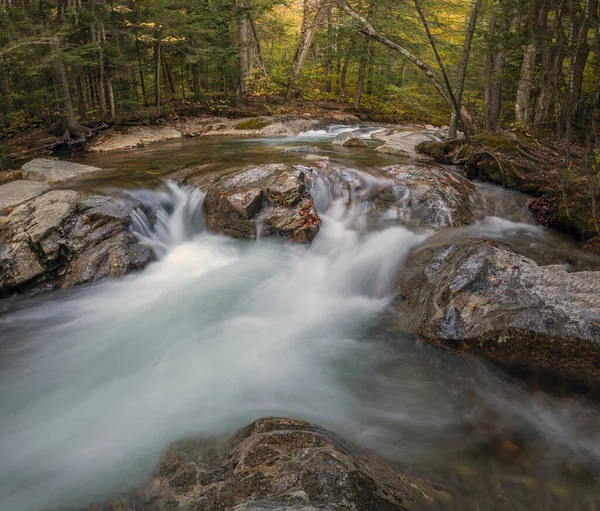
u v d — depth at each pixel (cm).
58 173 827
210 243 677
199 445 298
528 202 723
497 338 381
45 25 1458
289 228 631
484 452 296
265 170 723
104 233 594
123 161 1031
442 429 323
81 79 1844
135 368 414
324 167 782
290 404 357
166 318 500
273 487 220
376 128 1758
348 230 678
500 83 1243
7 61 1541
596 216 592
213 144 1295
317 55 2680
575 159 791
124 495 256
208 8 1750
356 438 312
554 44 649
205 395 370
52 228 574
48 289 551
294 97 2234
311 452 244
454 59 1759
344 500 205
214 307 523
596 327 351
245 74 2055
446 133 1403
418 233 650
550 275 409
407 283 523
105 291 554
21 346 450
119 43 1648
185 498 235
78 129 1366
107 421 340
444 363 404
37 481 279
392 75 2389
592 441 307
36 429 335
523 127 1152
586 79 838
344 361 420
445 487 258
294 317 508
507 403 353
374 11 1495
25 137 1409
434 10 1480
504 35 711
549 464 283
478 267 441
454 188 756
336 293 564
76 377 402
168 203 730
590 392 351
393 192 728
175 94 2105
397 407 353
